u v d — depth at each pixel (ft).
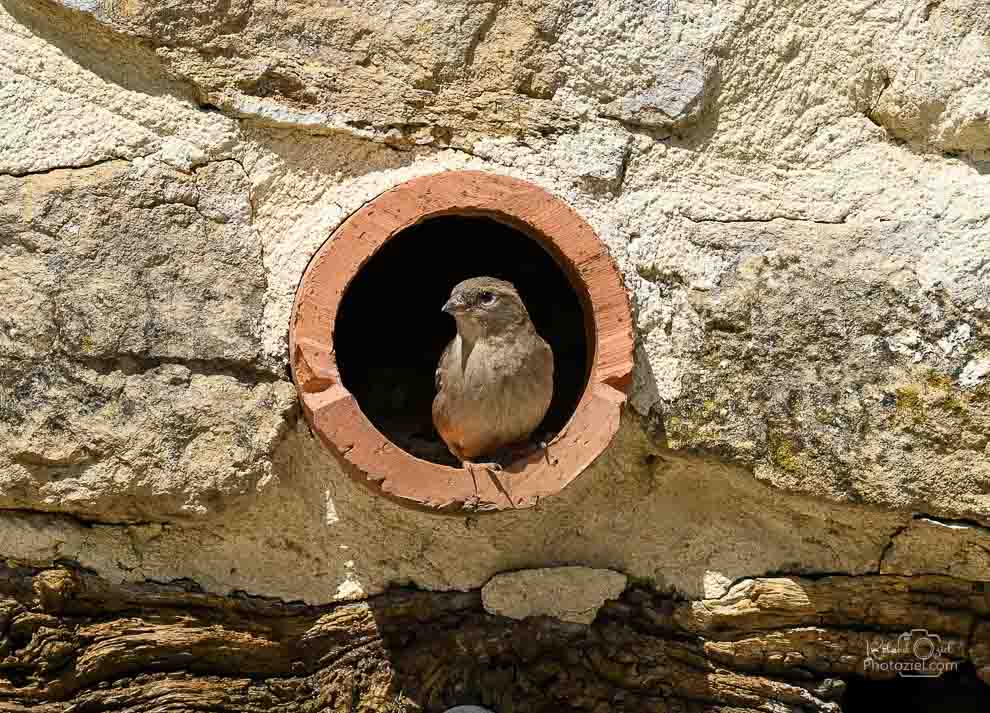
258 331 13.94
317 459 14.12
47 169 13.73
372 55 14.65
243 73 14.28
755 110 15.07
